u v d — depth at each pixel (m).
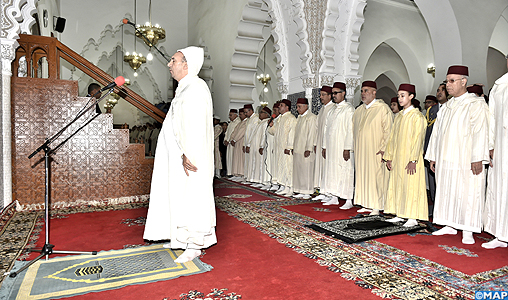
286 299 1.77
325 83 5.22
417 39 10.00
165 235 2.41
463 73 2.84
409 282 2.01
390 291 1.88
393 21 9.56
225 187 6.09
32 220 3.46
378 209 3.80
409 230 3.10
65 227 3.18
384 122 3.75
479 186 2.73
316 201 4.71
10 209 3.69
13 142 3.92
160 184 2.42
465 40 4.98
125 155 4.46
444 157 2.93
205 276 2.06
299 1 5.45
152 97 14.39
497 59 10.00
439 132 3.02
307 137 4.80
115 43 11.21
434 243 2.79
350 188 4.21
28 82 3.99
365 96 3.94
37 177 4.04
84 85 12.48
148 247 2.59
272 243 2.74
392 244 2.75
